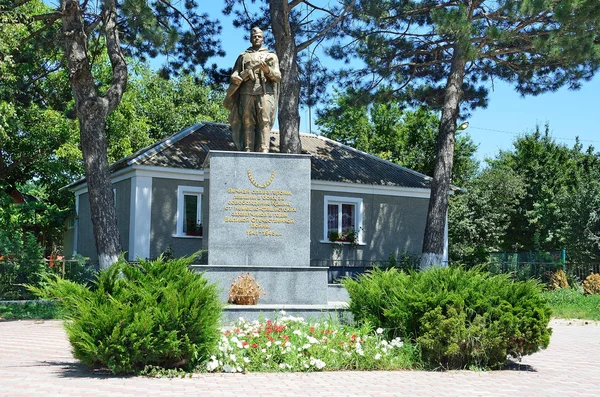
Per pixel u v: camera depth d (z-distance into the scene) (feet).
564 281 80.94
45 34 72.08
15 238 72.13
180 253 78.59
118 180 83.56
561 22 61.52
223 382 23.40
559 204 111.04
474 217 130.41
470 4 69.00
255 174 39.06
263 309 34.86
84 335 23.91
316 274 37.93
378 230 91.76
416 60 80.94
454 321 27.76
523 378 26.63
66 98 99.25
